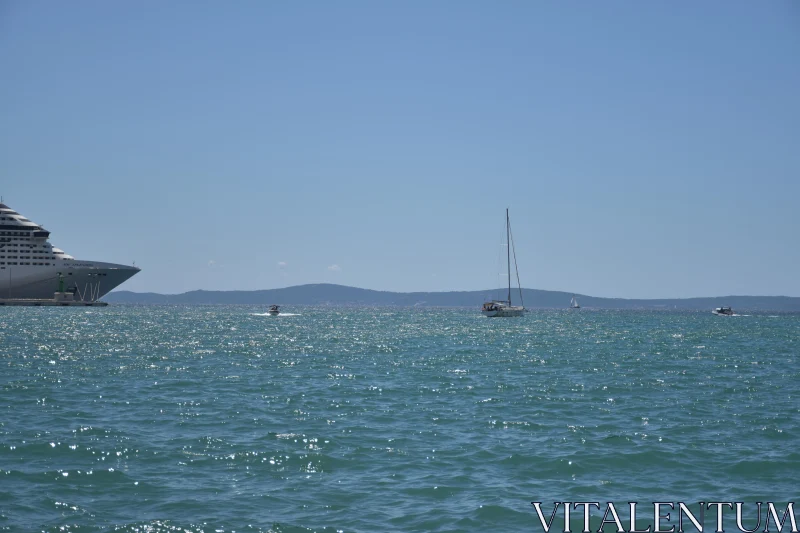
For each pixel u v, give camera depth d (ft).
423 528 76.84
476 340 383.04
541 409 147.02
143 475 94.22
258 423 128.77
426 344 346.13
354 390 173.17
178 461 101.30
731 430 125.90
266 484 91.04
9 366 221.25
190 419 131.95
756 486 92.89
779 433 123.44
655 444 113.80
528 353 293.23
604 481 94.22
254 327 524.93
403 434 120.16
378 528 76.64
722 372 222.28
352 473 96.32
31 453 104.06
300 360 253.44
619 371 222.28
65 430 119.96
